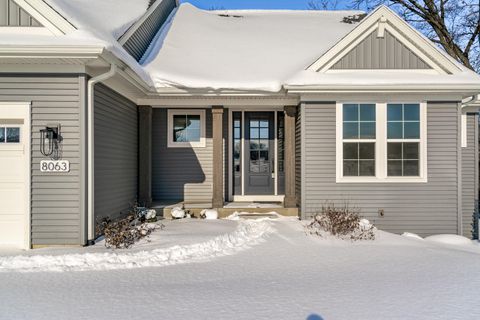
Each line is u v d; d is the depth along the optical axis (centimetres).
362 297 407
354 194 868
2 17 640
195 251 603
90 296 408
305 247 645
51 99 639
